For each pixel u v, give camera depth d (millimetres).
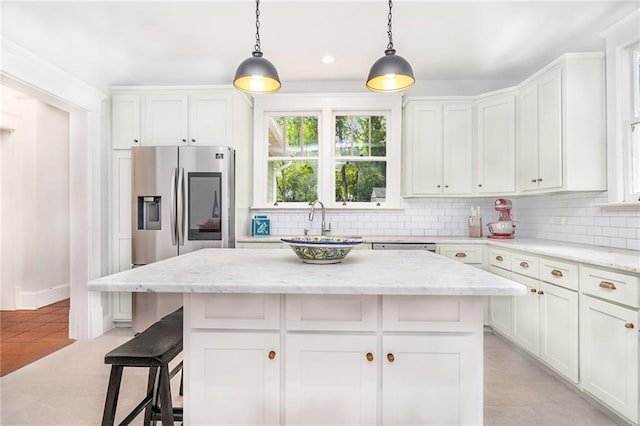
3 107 4176
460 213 3979
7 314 4094
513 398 2238
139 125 3469
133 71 3662
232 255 2059
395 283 1264
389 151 3977
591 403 2176
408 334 1392
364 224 4027
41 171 4430
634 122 2416
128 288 1270
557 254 2312
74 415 2059
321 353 1403
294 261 1813
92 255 3318
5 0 2391
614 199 2535
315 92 4004
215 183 3271
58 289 4668
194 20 2682
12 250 4301
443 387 1391
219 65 3521
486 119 3547
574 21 2686
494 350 3000
